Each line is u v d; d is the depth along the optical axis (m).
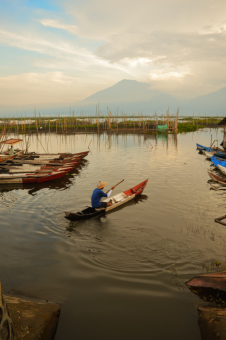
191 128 54.12
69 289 4.91
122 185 12.69
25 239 7.05
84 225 7.96
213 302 4.49
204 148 24.12
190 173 15.20
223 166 16.22
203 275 4.88
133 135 45.19
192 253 6.21
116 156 22.23
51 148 29.03
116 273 5.43
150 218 8.47
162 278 5.23
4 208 9.66
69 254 6.23
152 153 23.80
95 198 8.94
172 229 7.59
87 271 5.51
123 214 8.87
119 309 4.39
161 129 48.22
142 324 4.07
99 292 4.82
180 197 10.61
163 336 3.85
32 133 49.34
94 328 4.00
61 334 3.89
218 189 11.62
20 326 3.54
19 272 5.48
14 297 4.43
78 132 51.16
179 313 4.28
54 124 57.94
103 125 53.31
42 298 4.65
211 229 7.54
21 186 13.12
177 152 24.33
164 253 6.23
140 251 6.35
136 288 4.93
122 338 3.81
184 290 4.84
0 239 7.04
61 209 9.48
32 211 9.30
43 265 5.75
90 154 23.70
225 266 5.55
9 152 20.55
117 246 6.62
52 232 7.49
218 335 3.43
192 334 3.87
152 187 12.18
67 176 14.91
